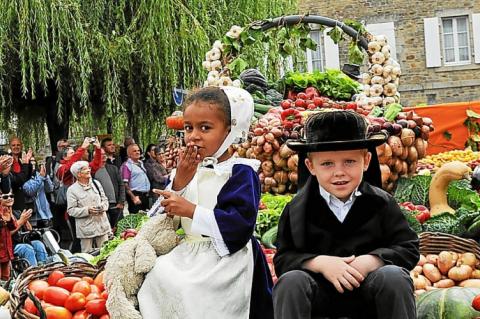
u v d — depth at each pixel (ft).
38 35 46.06
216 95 11.98
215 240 11.53
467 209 18.70
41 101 52.49
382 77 25.71
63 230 37.70
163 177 44.29
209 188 11.96
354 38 26.50
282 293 10.41
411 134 20.83
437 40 81.82
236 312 11.48
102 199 34.14
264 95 26.43
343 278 10.40
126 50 48.85
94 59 48.96
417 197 20.94
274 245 17.13
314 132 10.93
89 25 49.11
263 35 26.99
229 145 12.25
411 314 10.19
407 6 82.79
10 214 26.68
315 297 10.68
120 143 53.42
